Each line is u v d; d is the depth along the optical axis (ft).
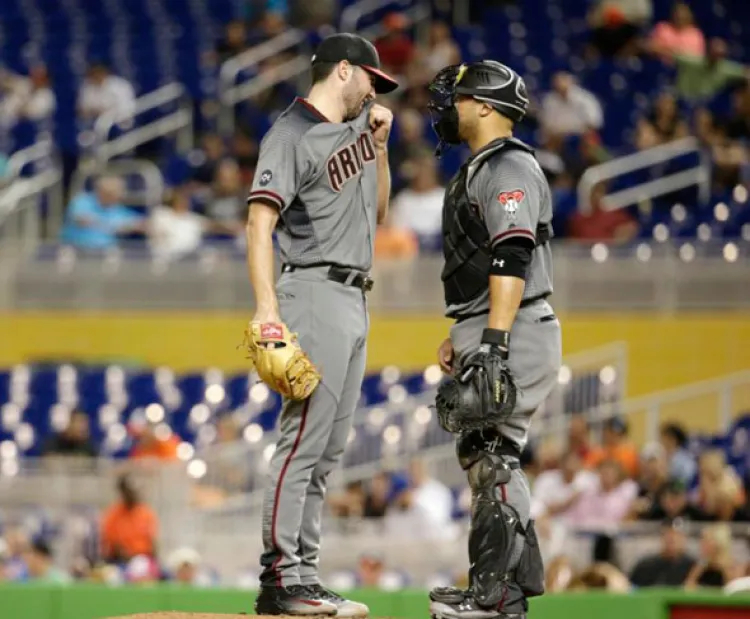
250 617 68.64
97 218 191.01
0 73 223.30
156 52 229.04
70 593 105.29
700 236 184.55
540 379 68.13
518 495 67.87
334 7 235.20
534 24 231.91
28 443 174.09
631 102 214.69
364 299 71.97
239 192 195.00
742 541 128.47
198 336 183.52
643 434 162.61
